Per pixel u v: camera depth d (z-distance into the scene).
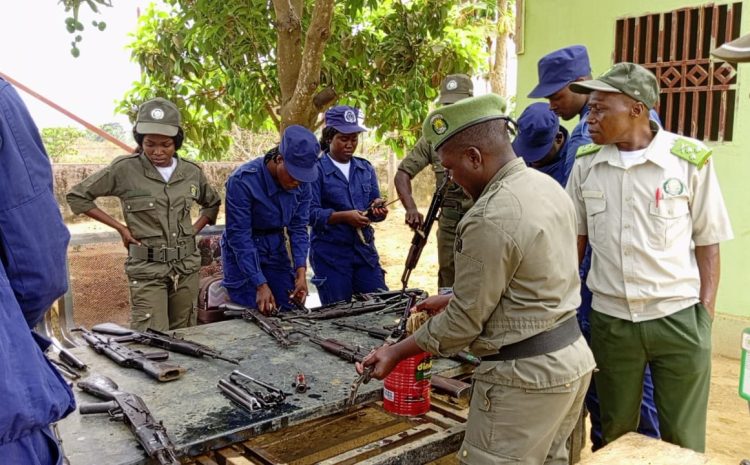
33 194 1.56
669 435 2.68
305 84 4.81
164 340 2.99
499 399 1.99
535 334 1.93
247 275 3.76
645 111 2.54
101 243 4.42
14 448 1.49
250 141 14.91
